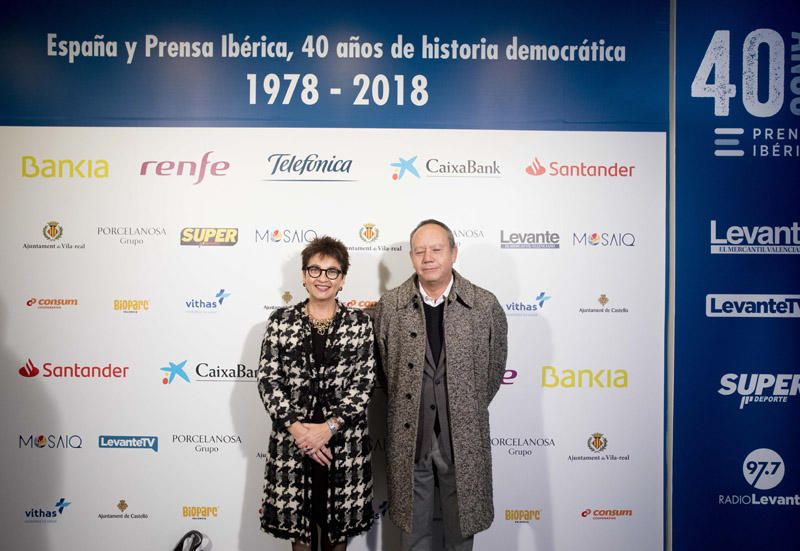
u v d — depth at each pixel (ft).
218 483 8.13
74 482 8.08
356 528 6.70
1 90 8.02
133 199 8.07
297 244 8.11
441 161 8.15
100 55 8.04
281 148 8.11
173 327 8.10
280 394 6.54
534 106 8.18
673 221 8.20
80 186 8.04
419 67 8.14
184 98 8.08
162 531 8.13
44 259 8.04
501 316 7.11
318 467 6.72
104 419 8.08
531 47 8.16
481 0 8.14
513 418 8.20
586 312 8.21
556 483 8.23
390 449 6.82
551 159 8.18
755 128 8.17
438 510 7.98
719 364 8.23
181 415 8.11
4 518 8.08
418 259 6.66
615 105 8.20
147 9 8.04
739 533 8.23
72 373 8.07
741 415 8.23
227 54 8.09
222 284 8.11
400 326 6.81
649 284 8.21
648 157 8.20
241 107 8.10
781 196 8.20
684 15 8.15
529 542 8.24
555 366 8.20
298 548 6.93
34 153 8.04
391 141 8.13
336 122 8.11
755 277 8.20
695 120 8.18
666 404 8.23
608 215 8.20
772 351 8.23
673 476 8.23
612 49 8.17
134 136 8.06
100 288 8.07
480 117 8.17
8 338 8.05
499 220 8.18
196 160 8.08
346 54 8.11
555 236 8.19
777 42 8.13
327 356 6.67
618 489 8.23
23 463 8.07
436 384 6.75
